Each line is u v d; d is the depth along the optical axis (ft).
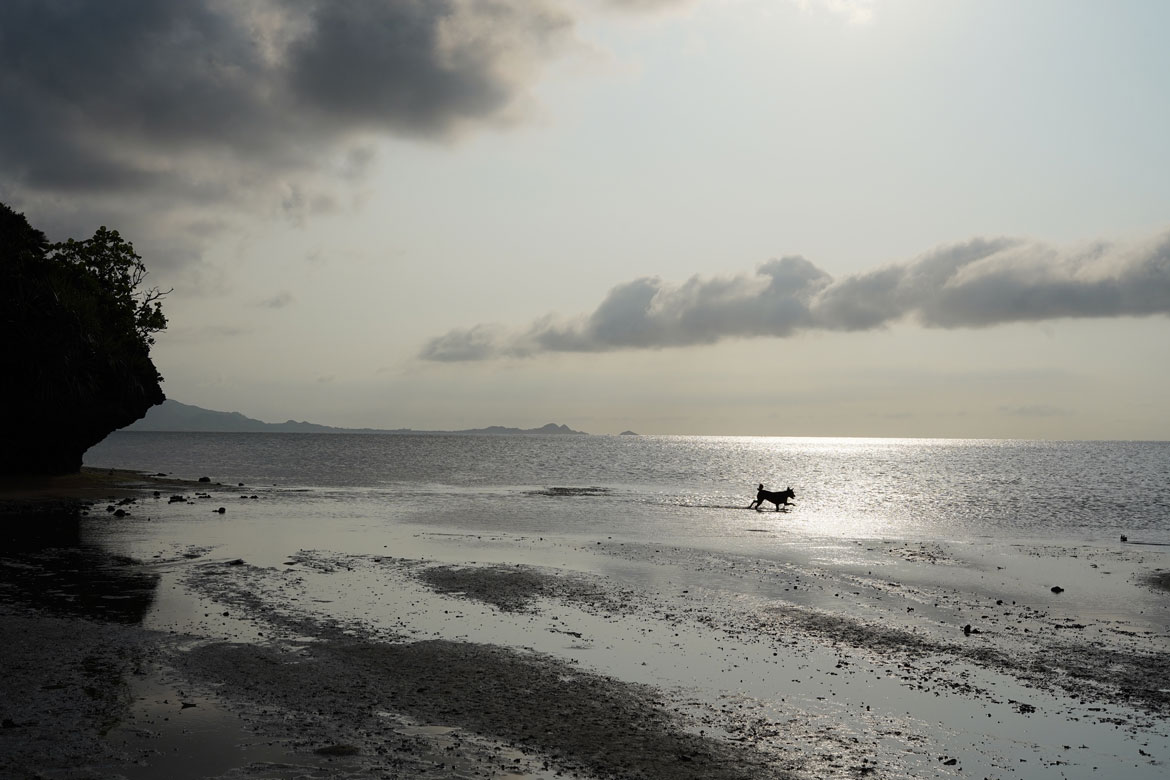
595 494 216.74
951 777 35.32
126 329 228.22
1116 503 196.03
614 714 41.86
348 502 177.68
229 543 103.96
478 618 63.82
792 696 45.85
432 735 37.93
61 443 199.72
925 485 277.44
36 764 32.58
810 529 135.44
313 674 47.16
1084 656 56.08
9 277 173.27
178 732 36.99
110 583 74.33
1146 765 36.91
